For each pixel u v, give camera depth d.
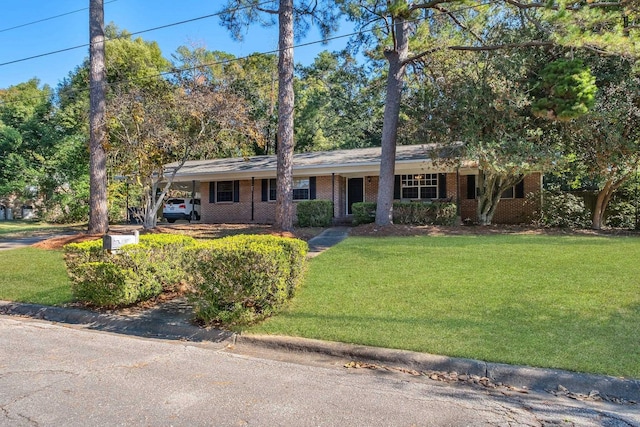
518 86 11.91
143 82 25.17
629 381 3.33
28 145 25.12
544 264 7.22
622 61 11.27
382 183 13.08
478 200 15.28
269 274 4.93
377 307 5.32
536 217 15.13
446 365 3.76
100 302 5.72
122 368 3.74
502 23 12.15
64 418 2.74
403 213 14.31
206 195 19.64
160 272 6.10
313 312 5.21
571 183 16.55
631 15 9.16
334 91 30.27
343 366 3.91
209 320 4.98
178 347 4.45
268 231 12.50
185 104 12.69
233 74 23.58
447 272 6.89
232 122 13.37
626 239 10.16
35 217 25.45
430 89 12.98
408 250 8.87
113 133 12.62
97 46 12.16
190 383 3.38
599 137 12.03
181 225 16.31
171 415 2.79
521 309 5.06
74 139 24.31
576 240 9.96
